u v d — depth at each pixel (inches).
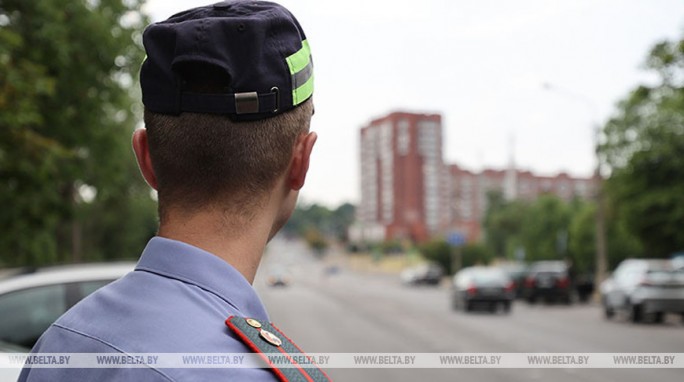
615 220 1413.6
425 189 5634.8
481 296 910.4
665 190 999.6
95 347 33.9
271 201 41.2
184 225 39.7
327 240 7514.8
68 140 613.9
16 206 591.8
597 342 514.6
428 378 357.1
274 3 41.0
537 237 2100.1
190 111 38.5
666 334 575.2
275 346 34.9
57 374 34.1
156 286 36.2
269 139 39.9
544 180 5531.5
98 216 1306.6
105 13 592.1
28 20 526.3
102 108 629.9
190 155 39.0
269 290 1955.0
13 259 824.3
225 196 39.6
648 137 1020.5
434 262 2972.4
